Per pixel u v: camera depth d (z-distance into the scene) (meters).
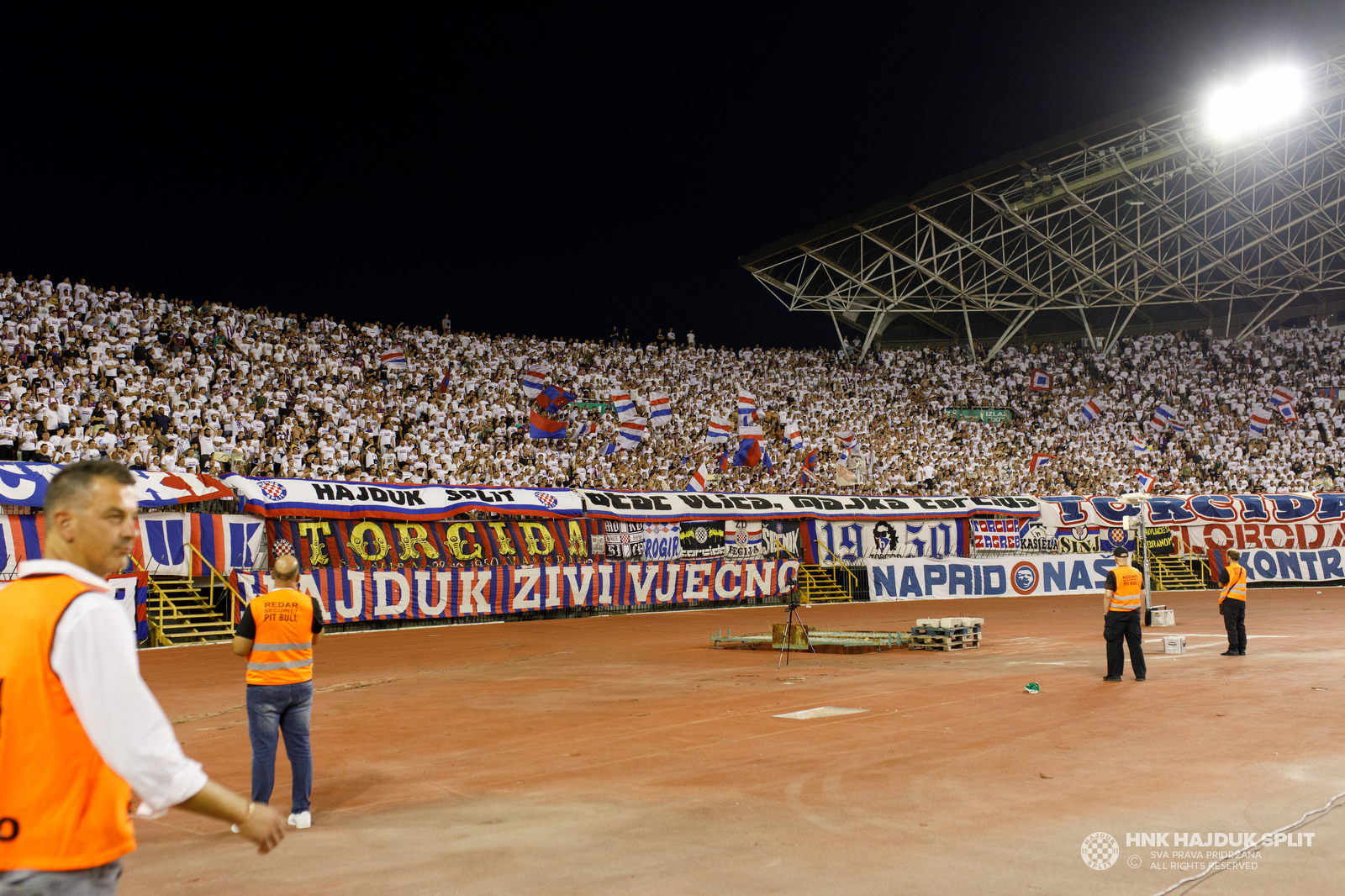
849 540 34.25
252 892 5.15
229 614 22.58
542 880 5.20
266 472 27.53
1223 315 55.44
